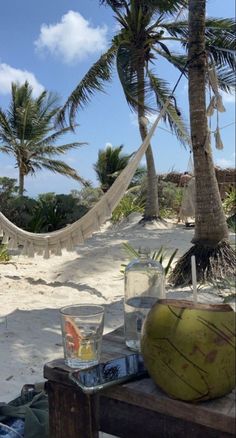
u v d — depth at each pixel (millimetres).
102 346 1521
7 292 4816
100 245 8031
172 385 1146
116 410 1298
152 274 1615
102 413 1322
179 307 1181
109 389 1268
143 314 1486
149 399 1197
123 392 1244
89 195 12586
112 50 10930
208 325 1128
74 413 1311
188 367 1116
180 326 1139
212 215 5074
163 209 13156
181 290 4691
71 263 6500
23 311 4051
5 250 6824
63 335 1391
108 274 5926
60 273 5930
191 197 10352
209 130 5203
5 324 3656
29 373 2707
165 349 1145
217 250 5047
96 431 1304
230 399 1166
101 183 20422
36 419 1733
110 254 7102
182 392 1135
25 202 9586
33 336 3377
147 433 1244
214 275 4844
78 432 1305
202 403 1146
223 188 13883
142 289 1583
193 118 5270
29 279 5527
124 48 10398
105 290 5078
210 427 1119
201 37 5215
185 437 1185
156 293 1589
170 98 5184
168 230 10117
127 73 9969
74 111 11773
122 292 4977
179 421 1192
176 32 10305
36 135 18266
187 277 4980
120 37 10281
